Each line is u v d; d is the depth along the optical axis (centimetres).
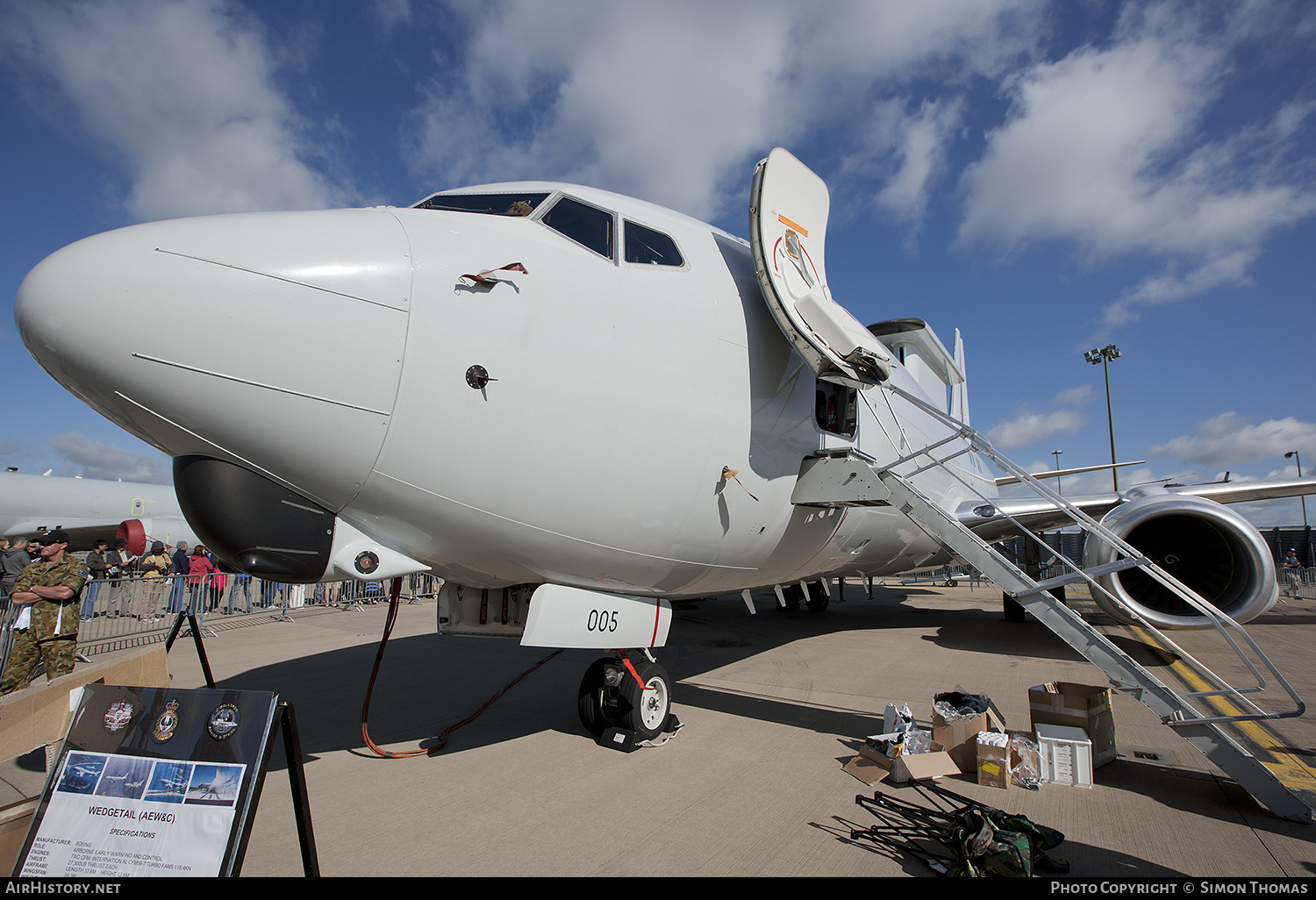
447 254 370
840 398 638
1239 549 589
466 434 360
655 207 520
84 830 242
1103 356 3347
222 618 1491
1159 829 361
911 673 809
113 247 306
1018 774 429
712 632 1230
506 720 603
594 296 418
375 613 1620
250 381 313
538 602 456
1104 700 471
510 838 356
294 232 339
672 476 447
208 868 229
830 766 472
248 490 342
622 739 511
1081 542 2386
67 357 303
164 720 254
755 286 534
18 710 394
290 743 247
